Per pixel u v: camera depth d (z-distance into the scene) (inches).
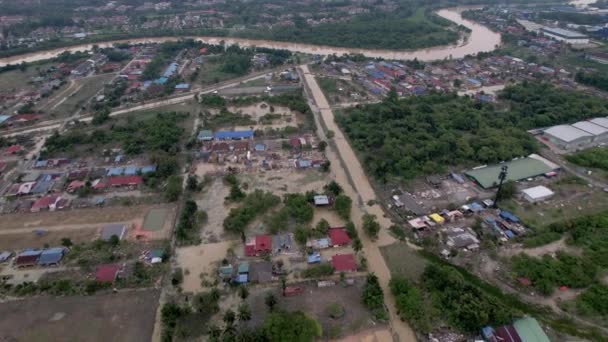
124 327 3041.3
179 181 4790.8
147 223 4160.9
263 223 4133.9
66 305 3221.0
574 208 4407.0
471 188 4744.1
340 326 3031.5
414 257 3737.7
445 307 3117.6
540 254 3732.8
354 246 3695.9
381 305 3149.6
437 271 3351.4
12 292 3329.2
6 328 3031.5
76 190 4677.7
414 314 3034.0
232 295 3299.7
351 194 4694.9
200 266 3612.2
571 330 2994.6
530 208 4392.2
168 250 3757.4
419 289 3316.9
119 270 3533.5
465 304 3041.3
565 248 3801.7
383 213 4365.2
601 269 3523.6
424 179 4940.9
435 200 4530.0
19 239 3927.2
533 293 3314.5
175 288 3376.0
